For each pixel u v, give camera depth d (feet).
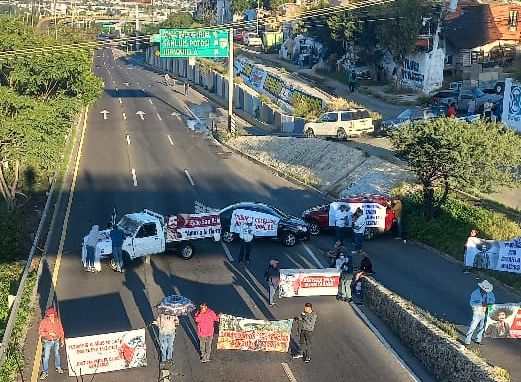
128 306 64.80
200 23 407.44
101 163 136.15
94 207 102.37
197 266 76.69
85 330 59.21
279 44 314.76
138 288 69.62
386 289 63.36
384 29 183.93
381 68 205.36
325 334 59.21
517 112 124.57
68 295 67.41
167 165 135.23
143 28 508.12
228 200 108.06
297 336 58.95
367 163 117.50
